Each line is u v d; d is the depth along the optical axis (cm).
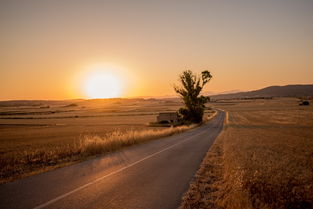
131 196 675
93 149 1498
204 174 954
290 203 622
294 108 13100
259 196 647
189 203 624
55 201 622
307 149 1727
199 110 5706
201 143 2109
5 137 4525
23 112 19575
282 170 1026
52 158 1302
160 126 6694
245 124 5591
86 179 848
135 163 1161
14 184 777
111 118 11600
